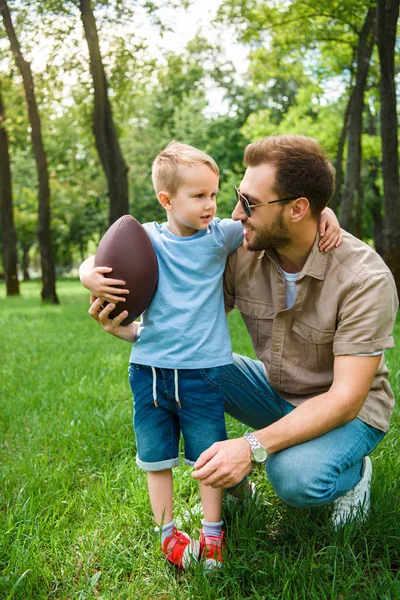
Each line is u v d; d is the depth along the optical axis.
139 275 2.52
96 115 13.74
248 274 2.76
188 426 2.55
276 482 2.45
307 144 2.42
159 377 2.54
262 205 2.41
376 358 2.42
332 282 2.50
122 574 2.44
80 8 13.02
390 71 11.04
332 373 2.69
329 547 2.40
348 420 2.40
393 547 2.52
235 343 6.89
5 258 21.20
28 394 4.95
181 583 2.39
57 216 42.66
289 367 2.72
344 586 2.18
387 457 3.20
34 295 22.53
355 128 14.53
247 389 2.99
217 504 2.50
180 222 2.60
